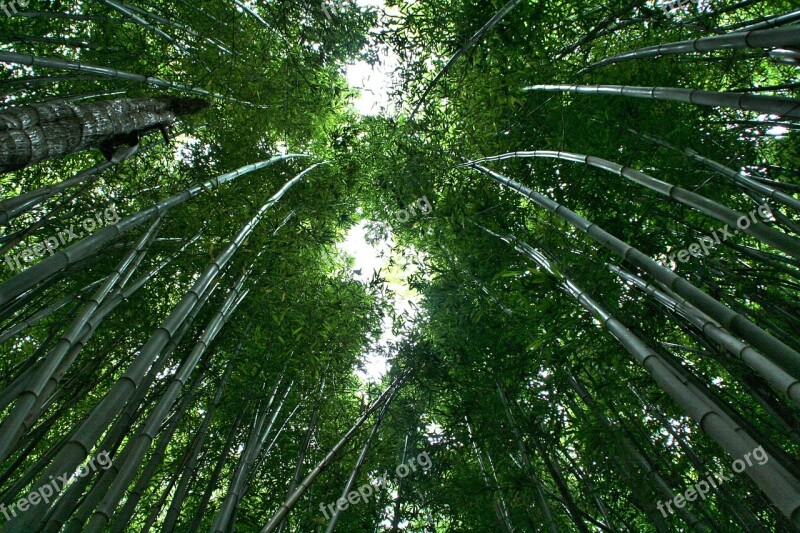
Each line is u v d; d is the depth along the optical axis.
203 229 3.68
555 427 3.55
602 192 3.93
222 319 3.34
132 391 2.17
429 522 4.94
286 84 5.21
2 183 4.56
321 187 5.54
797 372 1.60
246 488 3.74
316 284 5.19
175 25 4.45
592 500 3.82
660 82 3.65
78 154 4.97
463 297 4.91
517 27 4.12
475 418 4.40
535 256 3.41
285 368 4.59
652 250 3.58
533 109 4.45
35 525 1.64
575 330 2.93
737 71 3.97
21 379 2.54
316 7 4.44
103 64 4.74
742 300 3.73
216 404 4.06
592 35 3.93
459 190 4.60
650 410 3.69
